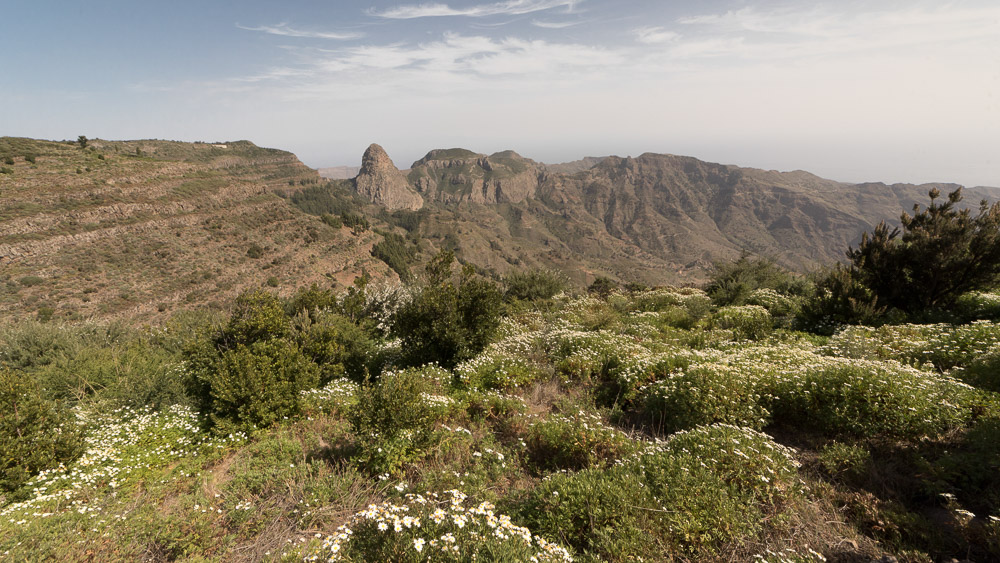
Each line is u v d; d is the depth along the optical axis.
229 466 6.50
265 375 7.93
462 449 5.93
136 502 5.37
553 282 23.98
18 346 11.52
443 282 10.97
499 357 10.04
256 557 4.09
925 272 11.33
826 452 5.09
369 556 3.53
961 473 4.16
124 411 9.11
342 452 6.23
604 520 3.86
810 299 13.70
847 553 3.59
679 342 11.65
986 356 6.61
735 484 4.32
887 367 6.44
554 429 5.88
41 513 5.24
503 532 3.56
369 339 12.99
